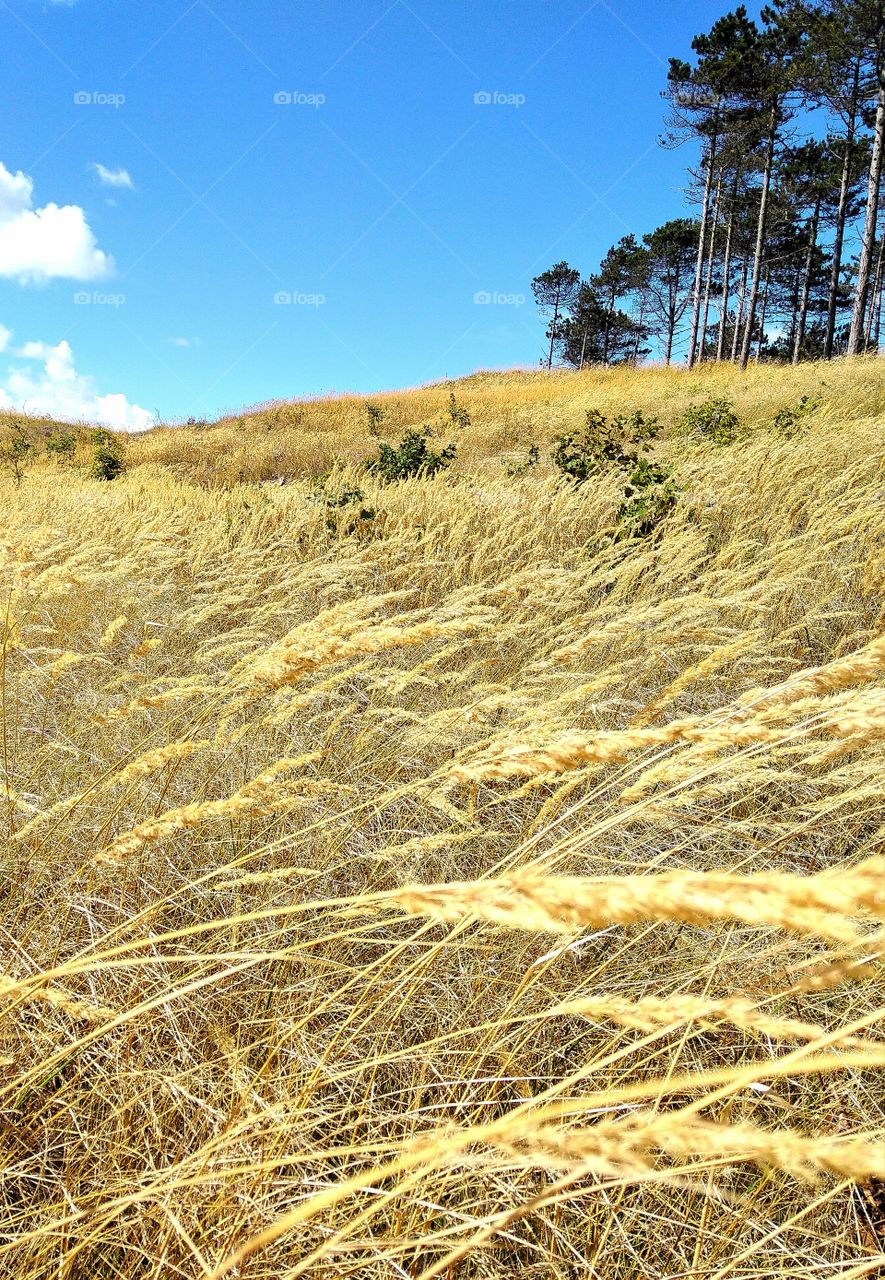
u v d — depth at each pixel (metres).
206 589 5.17
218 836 2.54
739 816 2.64
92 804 2.50
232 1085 1.66
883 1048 0.66
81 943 2.10
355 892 2.41
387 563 5.36
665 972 2.01
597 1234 1.51
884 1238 1.50
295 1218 0.69
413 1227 1.41
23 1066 1.73
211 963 1.99
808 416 10.09
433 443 21.36
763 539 5.34
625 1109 1.46
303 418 31.11
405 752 2.99
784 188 35.81
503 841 2.57
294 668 1.64
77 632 4.19
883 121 24.59
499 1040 1.70
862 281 24.95
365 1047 1.88
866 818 2.57
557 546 6.00
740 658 3.50
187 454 24.56
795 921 0.48
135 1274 1.42
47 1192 1.58
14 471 18.52
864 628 3.95
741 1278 1.33
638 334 56.28
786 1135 0.62
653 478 6.36
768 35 28.08
